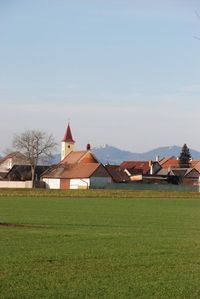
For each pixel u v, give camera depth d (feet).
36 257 82.02
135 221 165.78
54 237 108.88
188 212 211.61
